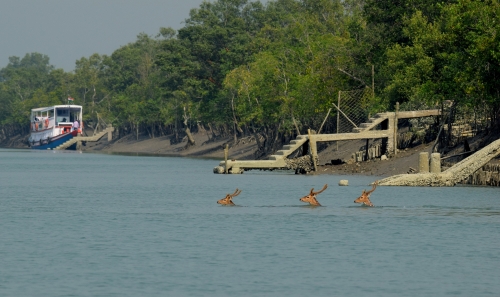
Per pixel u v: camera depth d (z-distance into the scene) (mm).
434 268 100688
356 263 103562
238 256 107562
